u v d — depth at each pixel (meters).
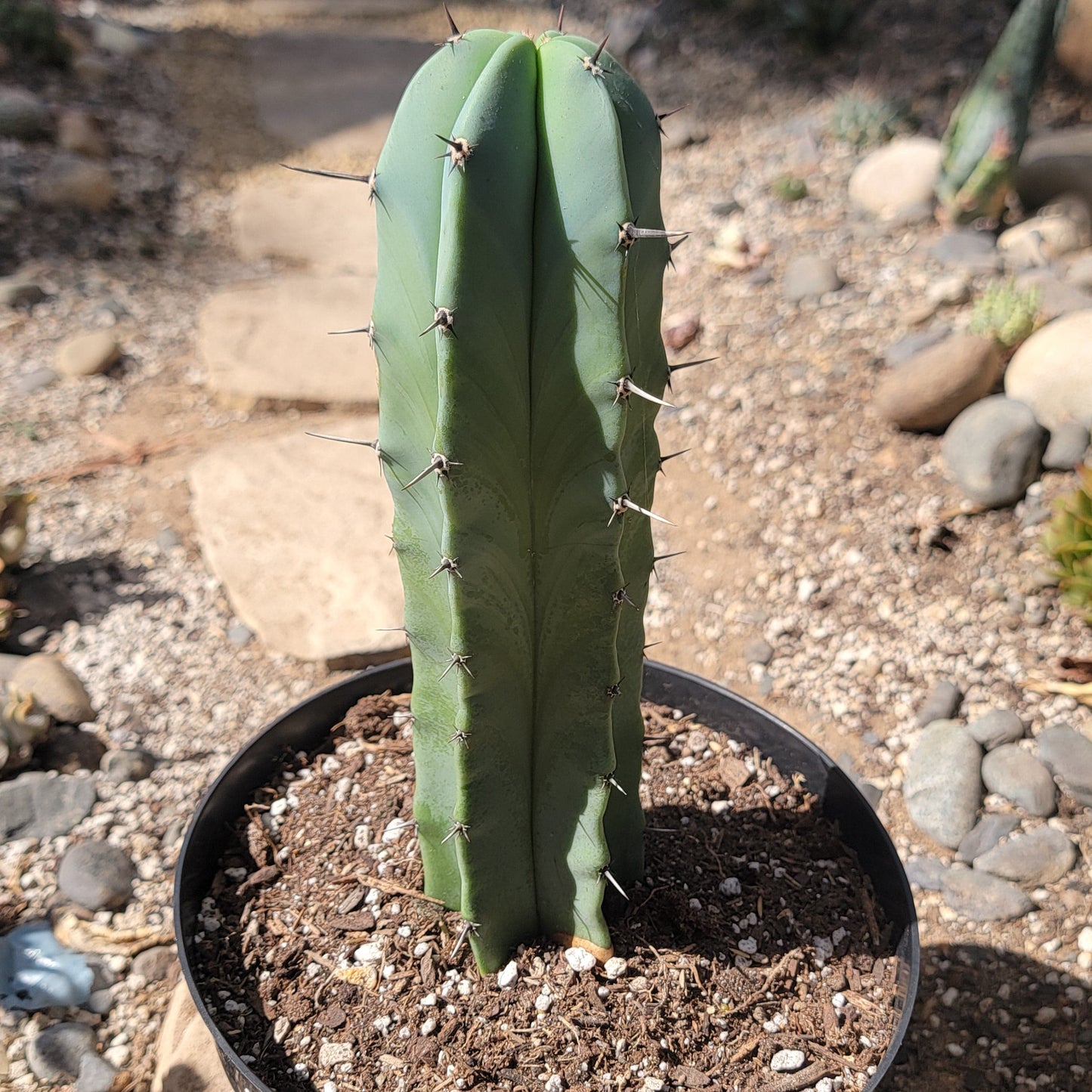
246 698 0.72
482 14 2.08
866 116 1.35
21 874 0.61
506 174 0.33
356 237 1.29
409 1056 0.43
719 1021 0.44
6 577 0.78
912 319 0.99
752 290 1.09
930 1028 0.57
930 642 0.75
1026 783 0.65
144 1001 0.56
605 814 0.45
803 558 0.82
